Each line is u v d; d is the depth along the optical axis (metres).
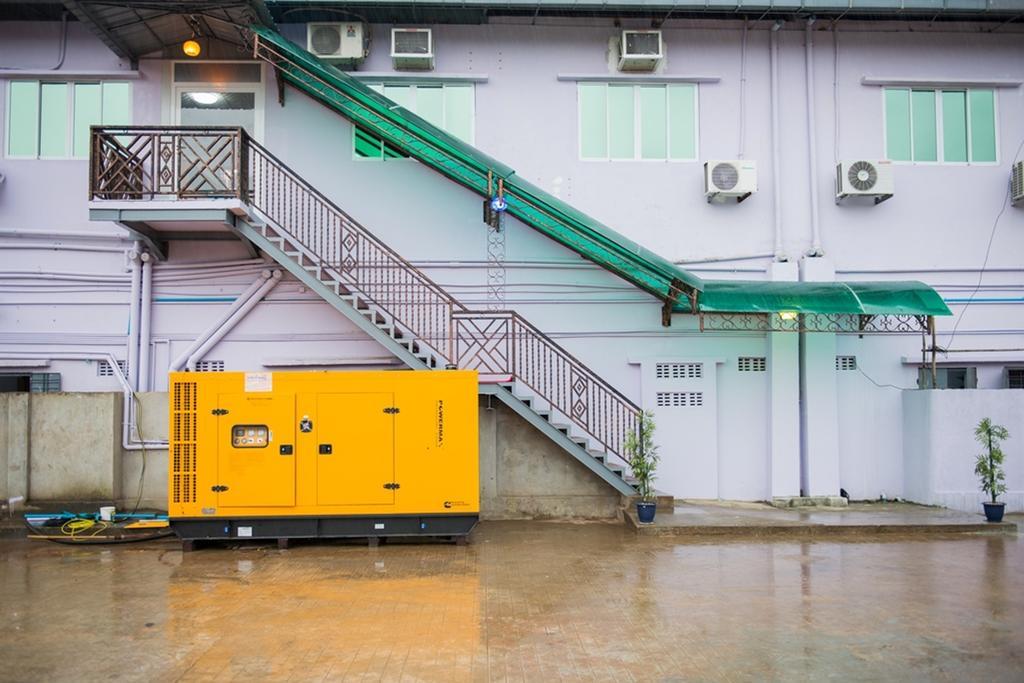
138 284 12.22
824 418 12.43
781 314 12.48
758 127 12.98
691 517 10.99
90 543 9.95
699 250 12.83
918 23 13.11
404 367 12.23
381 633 6.37
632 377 12.57
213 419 9.69
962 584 7.93
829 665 5.68
